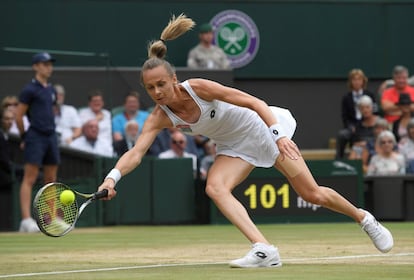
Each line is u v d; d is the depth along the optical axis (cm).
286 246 2147
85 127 3353
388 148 3272
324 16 4169
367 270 1552
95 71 3541
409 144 3362
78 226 3034
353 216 1702
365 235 2519
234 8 4066
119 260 1847
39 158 2875
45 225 1479
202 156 3459
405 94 3547
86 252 2056
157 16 3953
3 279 1485
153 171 3108
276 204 3100
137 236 2586
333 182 3131
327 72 4181
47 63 2880
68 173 3183
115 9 3909
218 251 2053
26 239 2534
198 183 3152
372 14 4216
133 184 3098
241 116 1625
